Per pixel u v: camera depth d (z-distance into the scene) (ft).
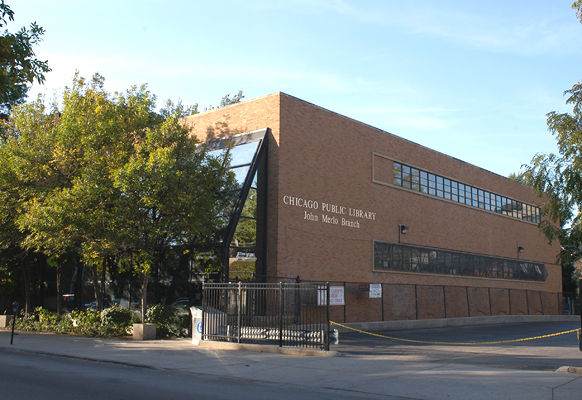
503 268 134.00
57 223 61.82
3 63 40.83
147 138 68.18
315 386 37.50
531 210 151.12
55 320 81.05
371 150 99.19
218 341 59.88
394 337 77.92
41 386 33.68
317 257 84.69
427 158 113.60
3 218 71.31
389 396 34.12
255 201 79.41
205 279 74.90
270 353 54.70
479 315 118.83
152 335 68.64
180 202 64.28
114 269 84.64
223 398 31.40
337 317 85.71
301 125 85.66
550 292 149.79
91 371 42.04
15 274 93.97
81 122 68.39
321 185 87.56
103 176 64.69
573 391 34.68
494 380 38.83
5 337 70.79
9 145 70.85
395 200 103.09
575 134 64.69
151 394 31.89
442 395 34.01
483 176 132.16
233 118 88.48
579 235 68.74
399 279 100.53
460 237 120.37
